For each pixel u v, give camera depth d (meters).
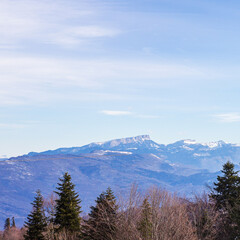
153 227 42.50
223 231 55.41
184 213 47.66
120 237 44.72
